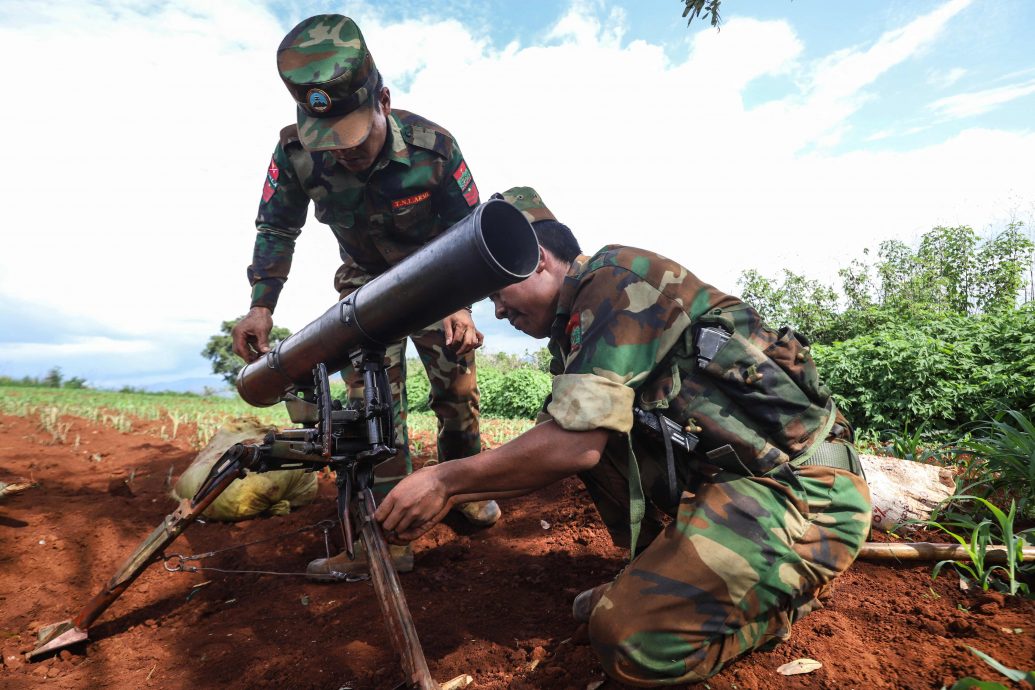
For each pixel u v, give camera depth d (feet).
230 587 8.20
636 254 5.43
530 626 6.55
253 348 9.14
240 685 5.85
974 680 4.20
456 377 9.16
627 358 4.98
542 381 48.60
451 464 5.12
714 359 5.23
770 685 4.94
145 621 7.43
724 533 4.94
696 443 5.32
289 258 9.36
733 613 4.87
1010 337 28.50
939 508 8.20
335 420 5.71
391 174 8.28
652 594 4.80
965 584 6.37
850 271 65.31
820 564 5.21
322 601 7.48
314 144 7.23
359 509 5.82
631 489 5.19
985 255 66.74
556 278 6.00
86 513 10.49
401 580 7.89
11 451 15.87
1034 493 7.95
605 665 4.91
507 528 9.75
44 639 6.73
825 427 5.63
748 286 67.00
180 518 6.45
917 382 26.23
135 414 27.20
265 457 6.31
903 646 5.42
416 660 4.71
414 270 5.11
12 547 9.06
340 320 5.82
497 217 4.94
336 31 7.36
